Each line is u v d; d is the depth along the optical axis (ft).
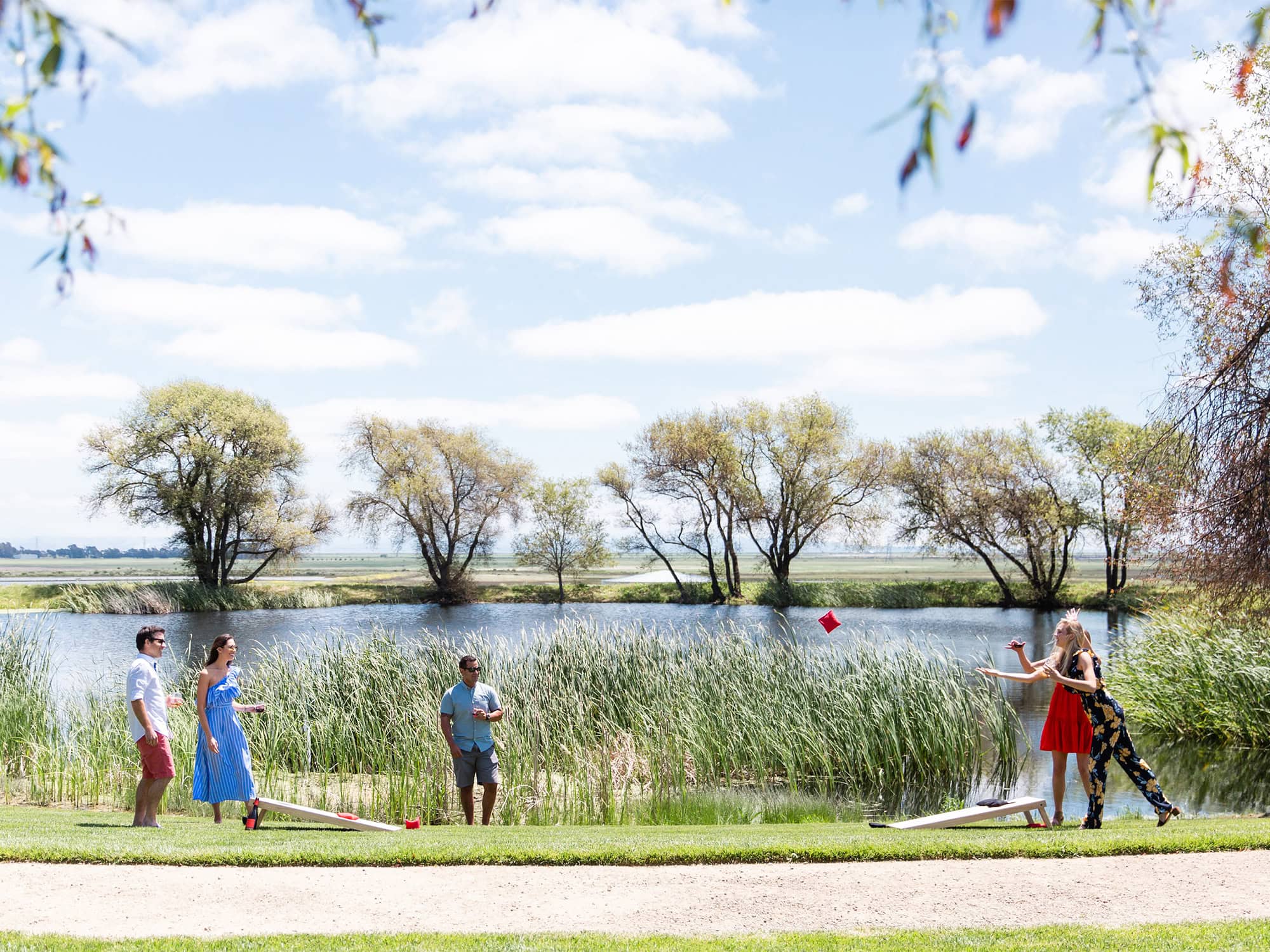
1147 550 57.93
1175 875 22.91
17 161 7.50
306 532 172.65
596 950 17.03
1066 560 164.66
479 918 19.54
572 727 48.21
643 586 195.52
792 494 178.29
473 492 187.11
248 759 31.01
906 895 21.29
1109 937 17.90
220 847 24.73
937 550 172.45
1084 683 29.37
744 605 177.37
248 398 175.83
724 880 22.50
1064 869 23.52
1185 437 52.19
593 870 23.44
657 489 183.42
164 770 30.40
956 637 115.14
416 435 182.80
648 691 53.83
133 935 18.08
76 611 152.35
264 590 173.27
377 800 39.91
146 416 165.78
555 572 189.16
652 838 27.68
